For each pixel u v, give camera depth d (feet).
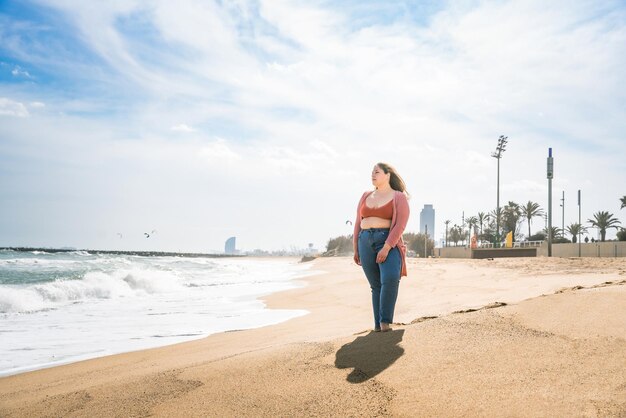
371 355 8.61
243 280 66.23
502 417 5.57
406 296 30.89
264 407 6.63
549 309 10.78
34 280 51.90
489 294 26.05
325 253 283.59
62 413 7.27
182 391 7.60
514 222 250.98
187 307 31.94
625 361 7.02
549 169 101.04
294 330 19.19
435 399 6.33
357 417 6.02
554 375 6.74
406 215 12.00
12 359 15.16
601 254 103.81
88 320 25.38
